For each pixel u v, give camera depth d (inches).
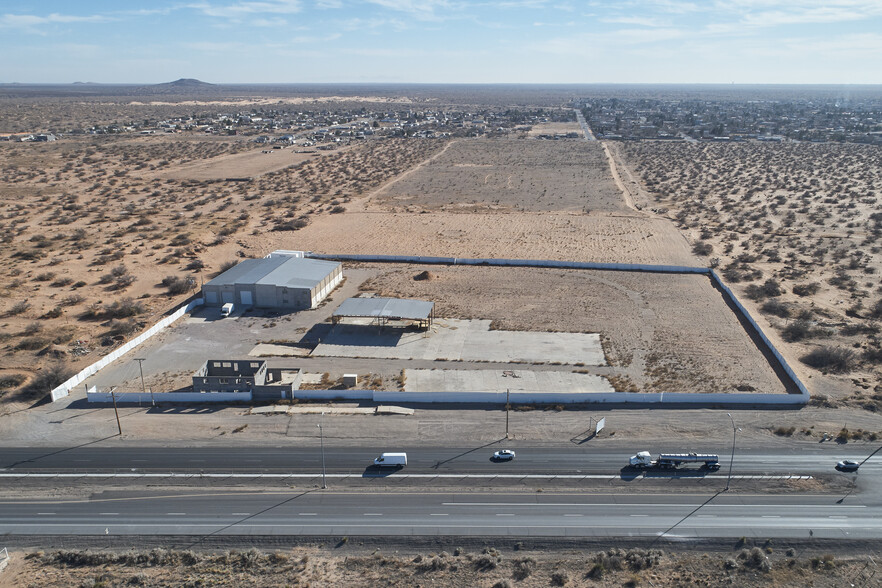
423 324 3400.6
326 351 3083.2
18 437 2342.5
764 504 1951.3
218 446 2288.4
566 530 1836.9
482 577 1648.6
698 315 3508.9
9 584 1622.8
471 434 2362.2
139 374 2842.0
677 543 1784.0
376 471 2129.7
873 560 1718.8
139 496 1998.0
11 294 3789.4
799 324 3248.0
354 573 1663.4
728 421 2436.0
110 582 1633.9
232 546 1776.6
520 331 3309.5
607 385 2733.8
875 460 2177.7
